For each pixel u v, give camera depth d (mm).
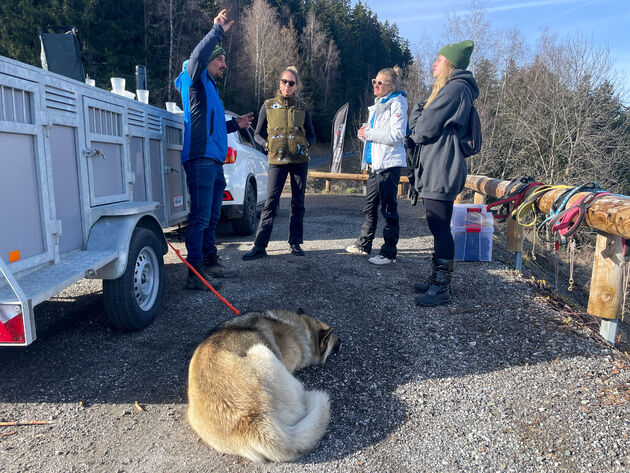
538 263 8352
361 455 2205
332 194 16141
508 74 27562
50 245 2824
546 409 2551
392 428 2416
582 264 11133
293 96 5391
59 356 3193
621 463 2105
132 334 3555
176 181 5223
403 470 2102
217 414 2121
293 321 3105
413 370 3023
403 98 4941
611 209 2951
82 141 3191
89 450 2254
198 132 4320
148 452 2238
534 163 23812
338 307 4109
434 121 3686
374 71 68938
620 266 3285
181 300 4289
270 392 2168
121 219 3373
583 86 21797
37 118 2664
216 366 2275
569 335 3469
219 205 4922
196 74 4133
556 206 3477
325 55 59906
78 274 2730
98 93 3412
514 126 24734
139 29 35938
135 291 3590
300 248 5953
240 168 7000
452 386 2816
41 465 2143
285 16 64500
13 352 3248
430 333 3566
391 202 5289
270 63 47188
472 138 3793
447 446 2268
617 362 3049
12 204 2494
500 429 2393
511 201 4133
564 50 22734
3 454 2219
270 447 2041
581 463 2119
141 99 4832
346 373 3000
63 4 31828
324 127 56344
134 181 4047
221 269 4957
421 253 6207
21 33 30016
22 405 2627
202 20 40812
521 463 2137
